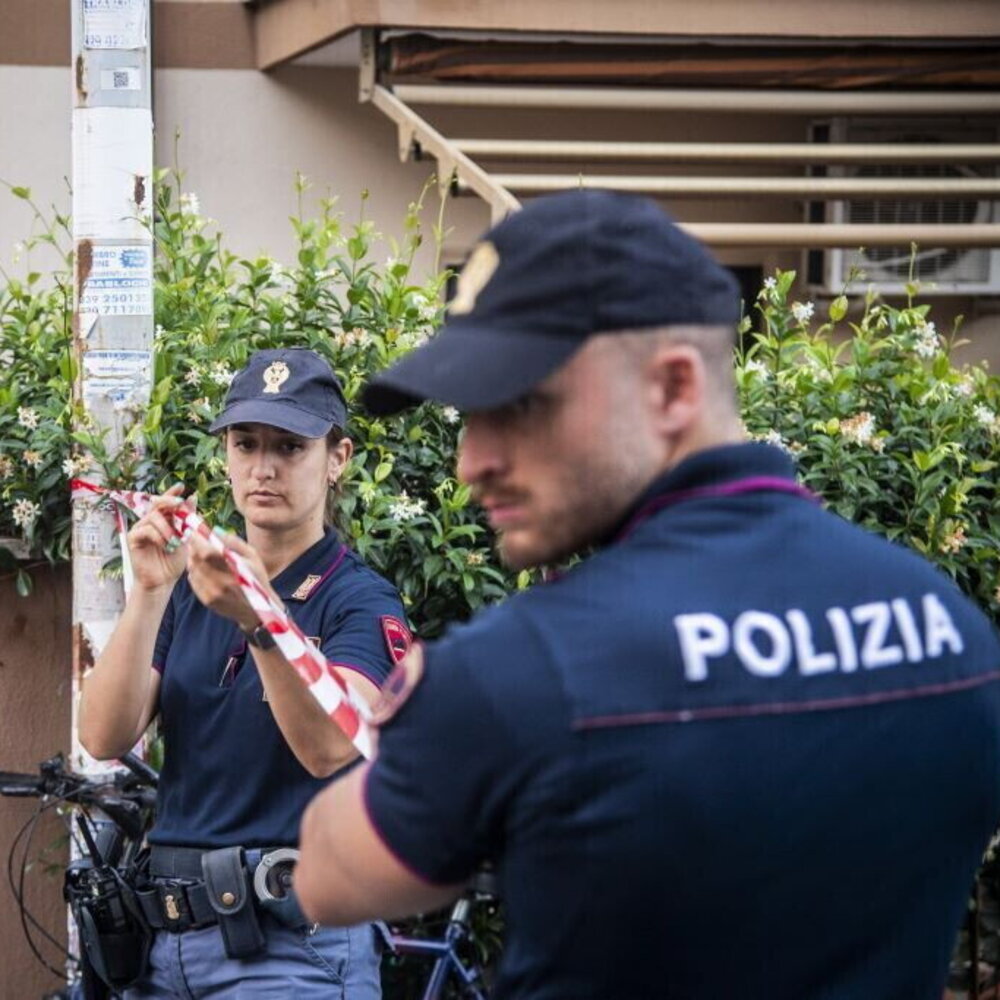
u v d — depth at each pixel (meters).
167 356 4.72
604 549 1.88
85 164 4.54
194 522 3.37
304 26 7.78
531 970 1.81
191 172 8.28
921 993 1.89
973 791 1.90
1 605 4.91
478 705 1.77
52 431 4.68
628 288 1.80
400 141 7.70
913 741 1.84
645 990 1.78
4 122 8.16
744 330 5.14
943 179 8.20
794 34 7.74
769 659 1.79
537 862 1.76
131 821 3.93
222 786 3.44
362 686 3.33
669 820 1.73
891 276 8.64
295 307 4.94
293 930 3.41
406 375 1.83
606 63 7.96
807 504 1.95
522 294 1.82
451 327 1.88
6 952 4.95
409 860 1.83
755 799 1.75
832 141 8.53
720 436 1.92
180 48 8.23
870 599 1.87
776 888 1.77
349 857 1.87
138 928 3.51
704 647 1.77
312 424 3.52
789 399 4.86
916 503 4.67
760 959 1.78
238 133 8.31
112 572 4.50
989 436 4.92
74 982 4.58
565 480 1.84
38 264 8.20
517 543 1.90
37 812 4.62
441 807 1.80
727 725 1.76
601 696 1.74
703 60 8.02
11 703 4.93
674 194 7.79
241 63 8.29
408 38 7.77
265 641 3.03
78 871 3.74
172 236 5.14
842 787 1.79
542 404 1.82
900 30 7.82
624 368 1.82
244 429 3.55
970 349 8.80
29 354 5.02
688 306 1.83
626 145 7.77
